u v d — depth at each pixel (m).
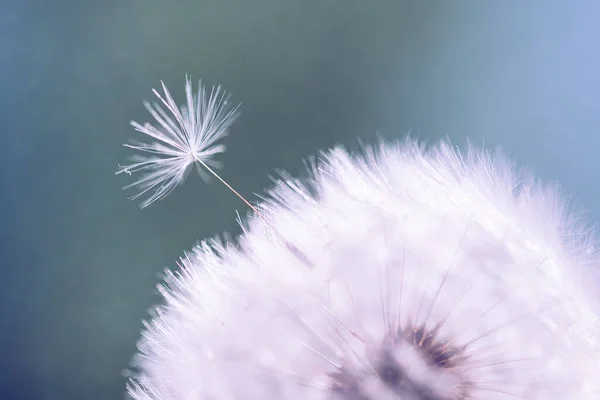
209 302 0.16
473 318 0.15
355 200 0.16
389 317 0.15
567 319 0.15
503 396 0.15
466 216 0.16
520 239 0.16
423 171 0.16
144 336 0.16
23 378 0.19
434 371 0.15
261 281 0.16
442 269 0.16
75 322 0.19
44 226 0.19
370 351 0.15
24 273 0.19
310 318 0.15
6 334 0.19
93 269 0.19
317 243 0.16
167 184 0.16
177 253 0.19
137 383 0.16
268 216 0.16
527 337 0.15
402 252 0.16
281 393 0.15
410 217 0.16
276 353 0.15
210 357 0.15
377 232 0.16
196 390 0.15
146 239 0.19
